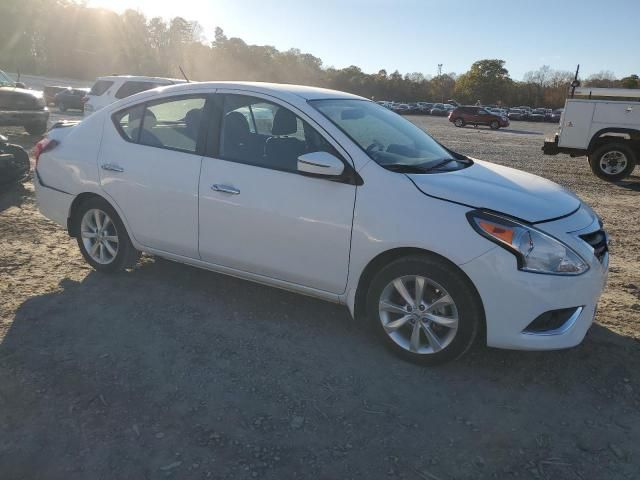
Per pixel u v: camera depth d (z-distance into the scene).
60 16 76.81
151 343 3.64
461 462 2.62
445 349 3.32
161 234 4.29
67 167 4.69
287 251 3.71
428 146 4.20
